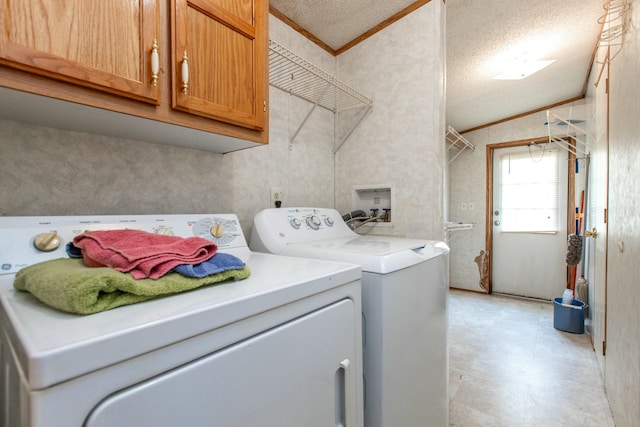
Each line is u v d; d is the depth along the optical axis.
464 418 1.68
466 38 2.18
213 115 0.97
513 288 3.96
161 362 0.43
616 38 1.62
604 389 1.93
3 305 0.51
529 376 2.09
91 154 1.02
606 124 1.94
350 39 2.01
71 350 0.36
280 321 0.61
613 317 1.73
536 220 3.79
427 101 1.70
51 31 0.66
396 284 0.98
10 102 0.72
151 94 0.82
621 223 1.55
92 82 0.72
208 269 0.62
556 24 2.03
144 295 0.51
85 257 0.62
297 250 1.18
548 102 3.41
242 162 1.50
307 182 1.86
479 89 2.99
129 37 0.78
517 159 3.89
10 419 0.43
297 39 1.82
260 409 0.56
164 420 0.43
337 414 0.76
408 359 1.04
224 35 1.00
